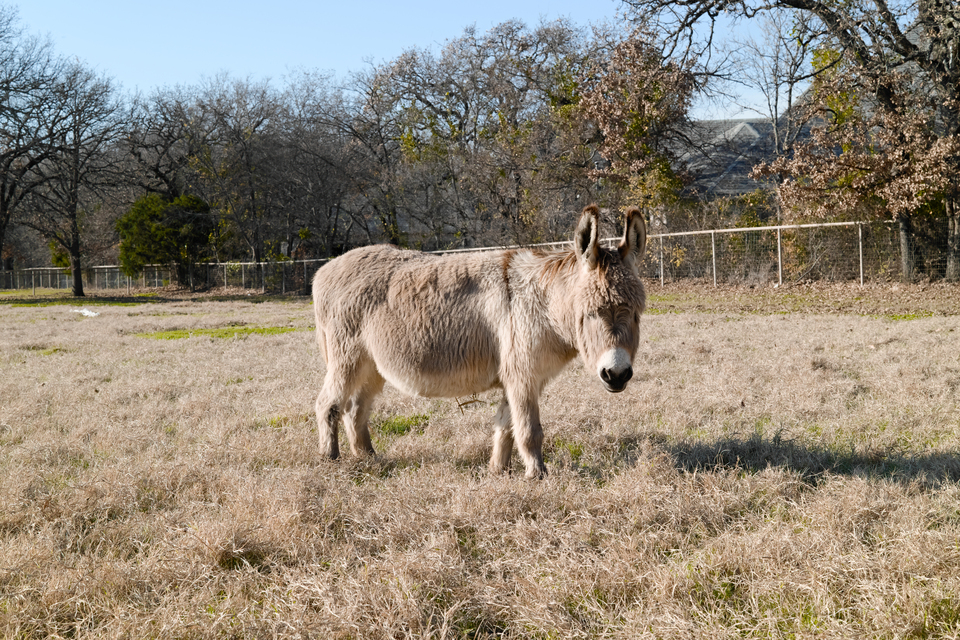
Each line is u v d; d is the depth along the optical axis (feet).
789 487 12.75
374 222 140.26
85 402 22.80
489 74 114.01
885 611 8.09
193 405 21.71
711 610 8.54
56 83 112.78
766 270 72.02
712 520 11.27
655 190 81.92
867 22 59.72
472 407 21.30
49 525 11.59
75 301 113.19
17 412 20.52
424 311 14.44
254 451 15.88
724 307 57.82
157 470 14.32
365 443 16.21
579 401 20.86
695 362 28.12
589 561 9.63
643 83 77.51
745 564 9.45
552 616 8.47
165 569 9.86
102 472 14.11
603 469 14.64
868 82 59.98
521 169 100.99
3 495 12.81
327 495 12.71
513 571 9.80
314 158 125.80
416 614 8.45
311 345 38.55
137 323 58.65
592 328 12.43
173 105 132.05
